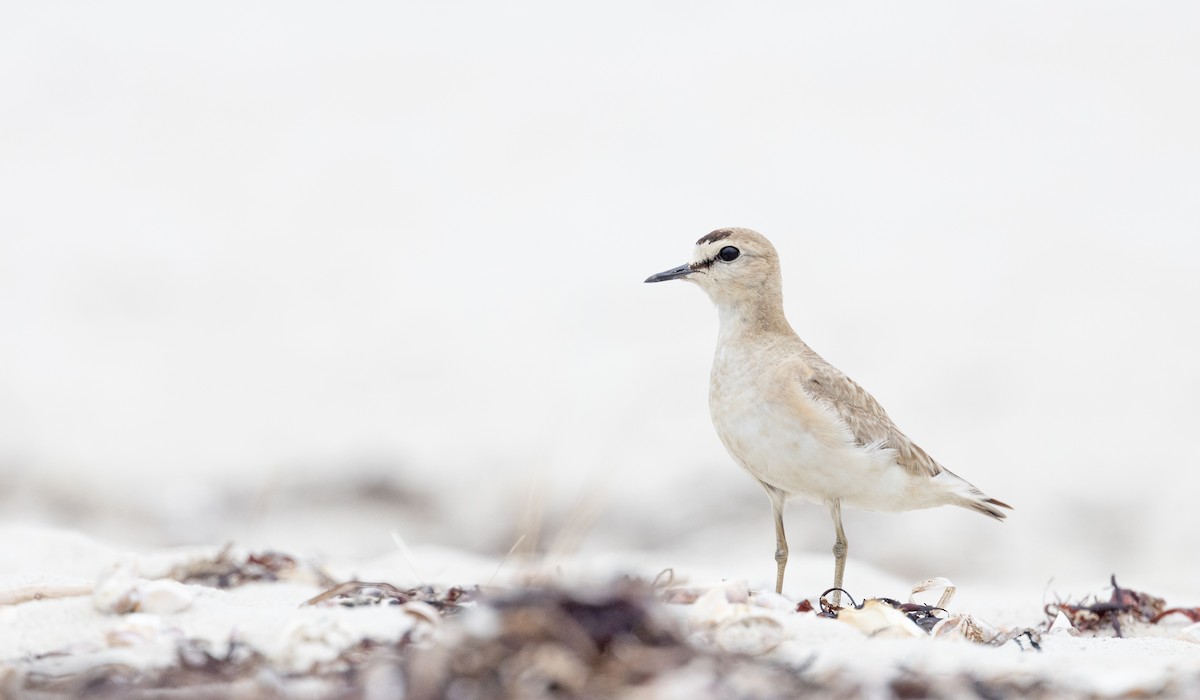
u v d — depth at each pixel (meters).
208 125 28.12
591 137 26.88
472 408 14.57
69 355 16.50
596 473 12.44
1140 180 22.55
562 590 4.53
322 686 4.46
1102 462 12.95
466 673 4.25
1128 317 16.59
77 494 12.56
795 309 17.47
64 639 5.03
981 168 23.92
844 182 23.73
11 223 22.12
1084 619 7.54
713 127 26.97
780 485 7.60
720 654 4.71
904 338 16.27
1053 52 29.53
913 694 4.48
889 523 11.97
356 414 14.48
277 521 12.21
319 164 26.19
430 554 9.41
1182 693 4.57
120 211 23.27
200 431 14.07
